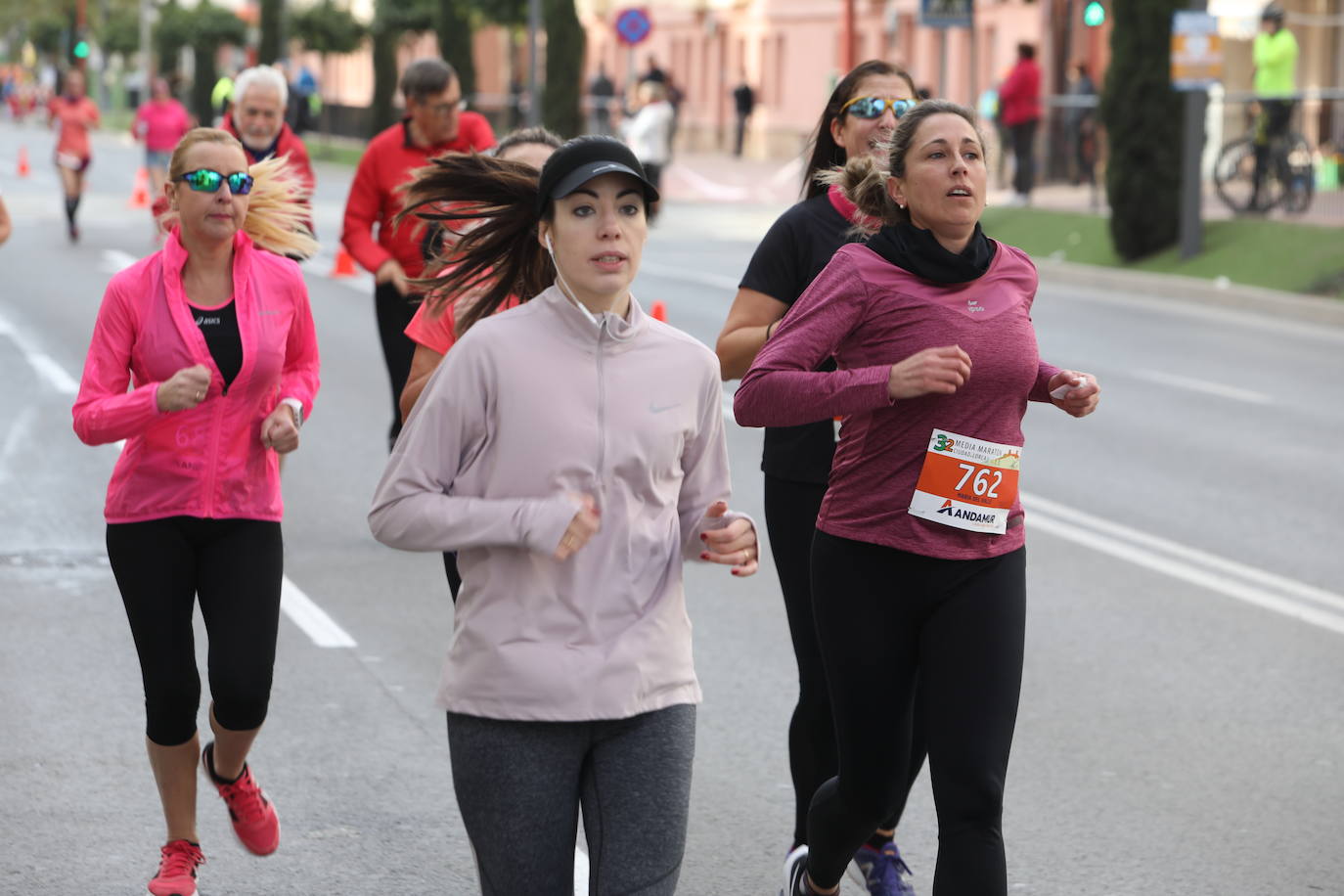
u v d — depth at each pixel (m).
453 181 5.45
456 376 4.75
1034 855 6.86
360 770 7.63
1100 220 32.34
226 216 6.20
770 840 6.98
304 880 6.51
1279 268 26.83
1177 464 14.84
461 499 4.71
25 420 15.38
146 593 6.17
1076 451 15.33
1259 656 9.54
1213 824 7.20
